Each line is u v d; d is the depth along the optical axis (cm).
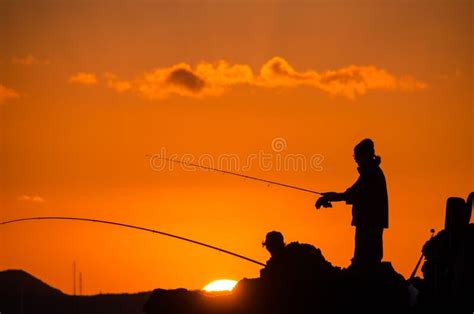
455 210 4862
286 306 4825
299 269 4872
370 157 4878
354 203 4866
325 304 4803
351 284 4816
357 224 4853
